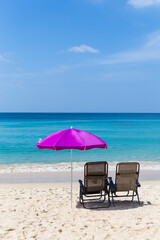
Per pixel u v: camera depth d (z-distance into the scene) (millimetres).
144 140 26000
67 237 4074
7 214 5312
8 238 4047
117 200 6477
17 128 43938
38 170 11969
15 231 4340
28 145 21875
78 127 48531
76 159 15461
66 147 4895
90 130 40844
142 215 5105
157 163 14008
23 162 14438
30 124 56781
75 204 6117
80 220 4910
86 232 4266
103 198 6695
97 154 17391
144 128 45812
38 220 4914
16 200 6465
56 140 5102
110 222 4730
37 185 8547
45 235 4160
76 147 4910
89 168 5688
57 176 10312
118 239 3936
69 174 10758
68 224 4672
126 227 4414
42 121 73750
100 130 40875
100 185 5832
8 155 16984
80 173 10984
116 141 25156
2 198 6668
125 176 5840
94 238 4012
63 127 47281
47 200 6480
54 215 5254
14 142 23938
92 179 5766
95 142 5219
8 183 8906
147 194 7109
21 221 4863
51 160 15102
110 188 5969
